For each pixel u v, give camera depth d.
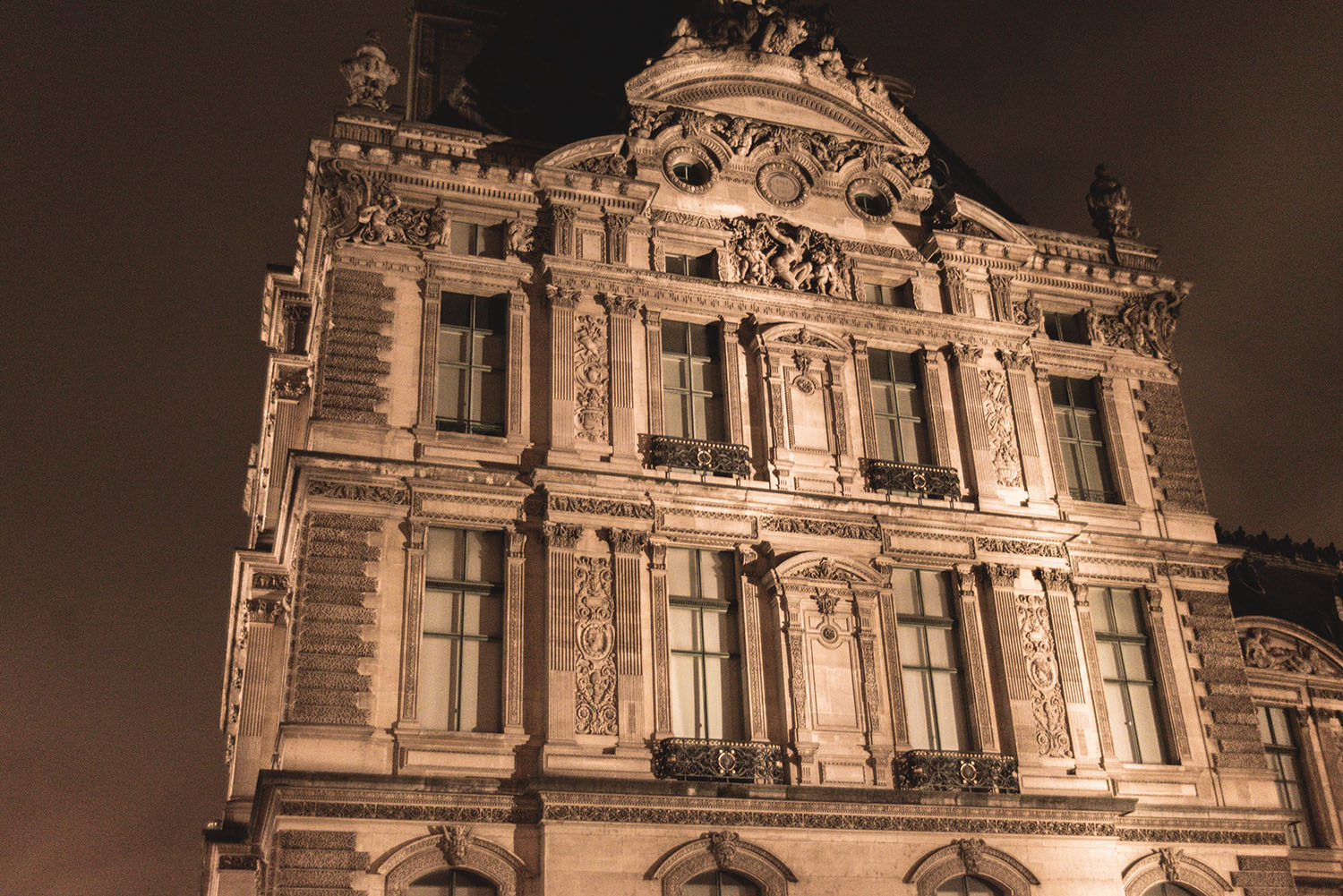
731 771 27.89
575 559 28.89
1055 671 31.98
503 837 26.28
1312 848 36.69
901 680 30.41
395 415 29.42
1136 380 36.97
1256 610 39.53
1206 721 33.25
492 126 37.06
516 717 27.38
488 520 28.81
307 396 39.41
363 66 32.66
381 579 27.67
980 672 31.30
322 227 33.19
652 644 28.81
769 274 33.75
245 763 35.47
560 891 25.86
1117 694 32.94
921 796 28.75
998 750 30.77
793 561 30.27
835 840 28.22
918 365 34.59
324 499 27.88
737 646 29.84
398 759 26.30
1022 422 34.56
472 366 30.75
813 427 32.38
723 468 31.05
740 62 35.09
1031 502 33.84
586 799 26.61
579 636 28.27
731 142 34.56
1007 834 29.58
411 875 25.48
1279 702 38.12
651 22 36.66
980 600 32.25
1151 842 31.23
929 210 36.12
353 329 29.80
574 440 30.22
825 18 36.94
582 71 37.22
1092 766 31.36
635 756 27.55
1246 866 31.81
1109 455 35.81
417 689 27.08
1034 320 36.34
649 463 30.66
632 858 26.58
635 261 32.72
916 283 35.16
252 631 36.50
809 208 35.00
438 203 31.58
